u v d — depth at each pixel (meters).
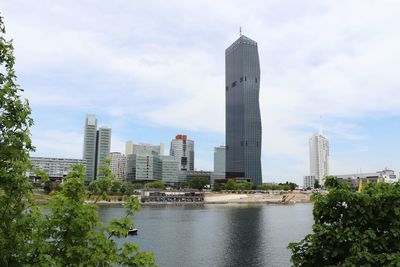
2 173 10.35
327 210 12.01
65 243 11.07
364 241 10.81
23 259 10.70
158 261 70.00
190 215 184.00
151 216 176.88
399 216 11.17
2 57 11.23
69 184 12.16
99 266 11.46
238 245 87.94
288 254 76.19
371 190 12.16
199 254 76.62
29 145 11.20
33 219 11.22
